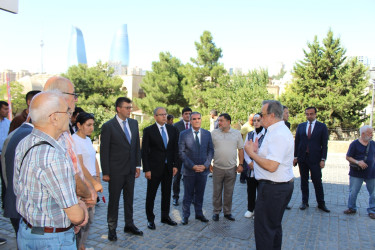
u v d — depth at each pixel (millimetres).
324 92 23391
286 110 6188
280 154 3125
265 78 26641
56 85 2650
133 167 4363
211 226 4824
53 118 1947
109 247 3951
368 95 23422
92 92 29422
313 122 5746
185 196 4918
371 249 4051
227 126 5031
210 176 8828
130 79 39000
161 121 4711
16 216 2920
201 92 28500
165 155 4699
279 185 3227
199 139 4938
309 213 5543
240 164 5230
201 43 30375
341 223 5023
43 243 1900
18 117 3834
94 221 4926
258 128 5312
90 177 3195
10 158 2855
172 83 29312
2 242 3906
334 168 10898
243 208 5840
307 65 24672
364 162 5246
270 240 3262
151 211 4656
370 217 5312
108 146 4102
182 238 4316
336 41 23812
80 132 3576
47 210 1882
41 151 1840
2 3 3971
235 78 25766
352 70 23156
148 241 4176
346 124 23344
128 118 4445
